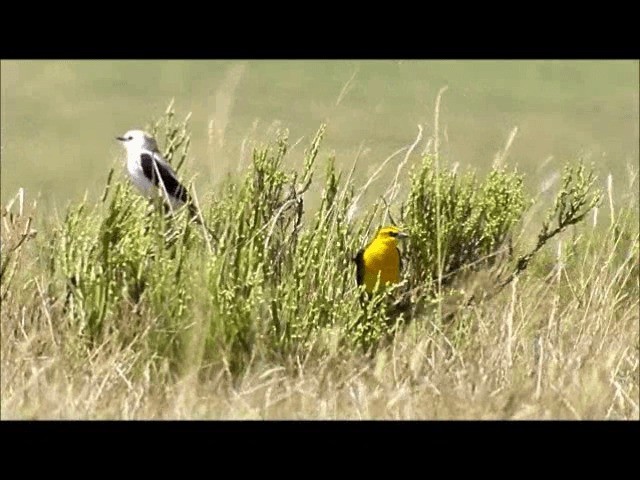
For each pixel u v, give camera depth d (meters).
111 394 11.28
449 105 38.31
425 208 13.19
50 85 44.53
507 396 11.48
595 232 14.34
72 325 12.03
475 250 13.20
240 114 35.31
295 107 37.53
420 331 12.48
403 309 12.94
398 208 13.71
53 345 11.87
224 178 13.21
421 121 13.98
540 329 12.75
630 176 14.61
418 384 11.81
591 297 13.13
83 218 12.77
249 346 12.05
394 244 12.79
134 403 11.22
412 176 13.23
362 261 12.86
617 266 13.90
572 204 13.33
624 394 11.77
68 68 47.06
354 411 11.32
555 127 36.47
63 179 29.28
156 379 11.61
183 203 13.57
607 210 15.08
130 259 12.24
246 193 12.72
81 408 11.04
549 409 11.39
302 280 12.45
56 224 13.35
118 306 12.12
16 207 15.58
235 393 11.33
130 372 11.65
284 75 44.69
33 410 10.92
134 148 14.02
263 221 12.84
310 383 11.62
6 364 11.52
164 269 12.11
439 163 13.60
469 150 24.95
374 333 12.30
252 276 12.23
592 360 12.20
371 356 12.34
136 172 13.86
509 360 12.01
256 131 13.59
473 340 12.40
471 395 11.51
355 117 33.72
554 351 12.22
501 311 12.88
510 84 43.88
